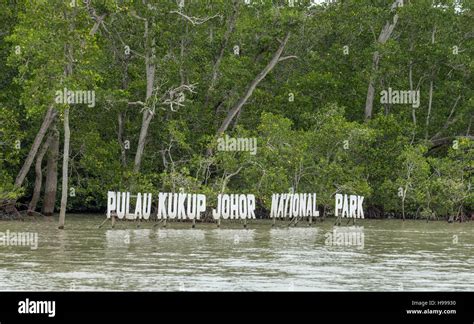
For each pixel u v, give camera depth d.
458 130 109.69
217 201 79.88
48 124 84.44
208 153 88.31
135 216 76.44
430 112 109.31
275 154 85.12
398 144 98.38
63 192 73.25
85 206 101.00
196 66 95.00
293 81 104.56
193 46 95.50
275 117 87.50
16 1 90.38
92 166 90.88
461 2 109.06
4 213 84.94
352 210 85.62
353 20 105.25
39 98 73.31
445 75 111.88
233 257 51.50
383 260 51.06
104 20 91.81
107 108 91.25
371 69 106.44
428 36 110.19
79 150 92.69
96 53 75.75
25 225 77.25
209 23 95.81
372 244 62.41
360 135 91.94
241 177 90.12
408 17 107.25
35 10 73.50
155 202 88.50
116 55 95.38
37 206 99.88
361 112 111.38
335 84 105.06
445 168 96.06
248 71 97.25
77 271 44.16
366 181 93.06
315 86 104.88
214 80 96.62
